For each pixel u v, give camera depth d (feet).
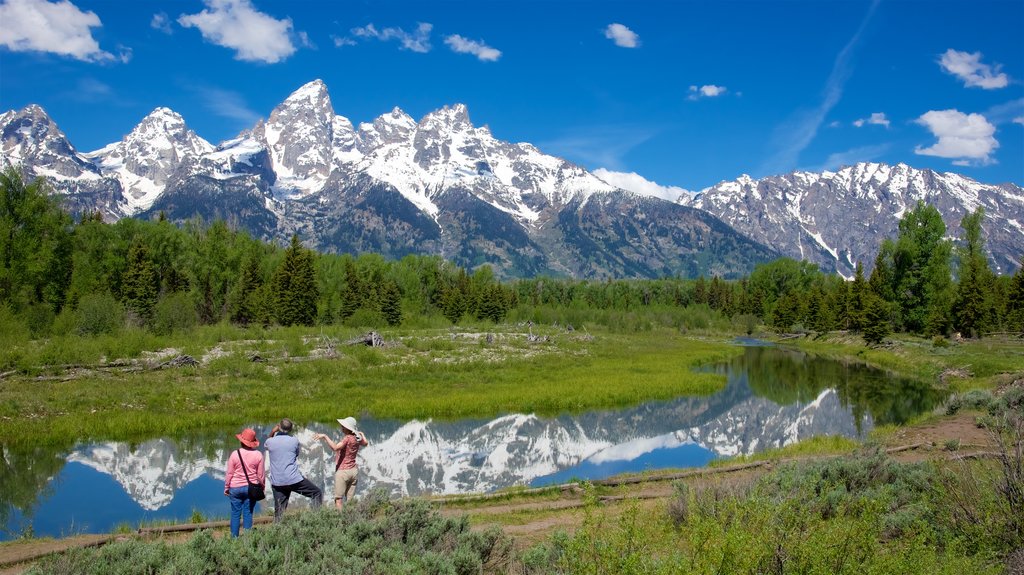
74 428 76.07
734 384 133.28
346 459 38.60
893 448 61.16
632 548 20.29
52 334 138.10
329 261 299.17
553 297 432.66
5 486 57.67
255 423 83.71
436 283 329.93
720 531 20.08
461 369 129.49
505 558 29.63
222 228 242.17
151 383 100.99
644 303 444.14
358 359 131.44
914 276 233.76
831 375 150.20
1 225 153.79
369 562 25.02
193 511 49.67
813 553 19.75
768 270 410.72
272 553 24.45
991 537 24.53
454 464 68.59
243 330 191.72
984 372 132.57
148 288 191.01
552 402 103.40
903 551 21.18
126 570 23.35
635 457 73.05
